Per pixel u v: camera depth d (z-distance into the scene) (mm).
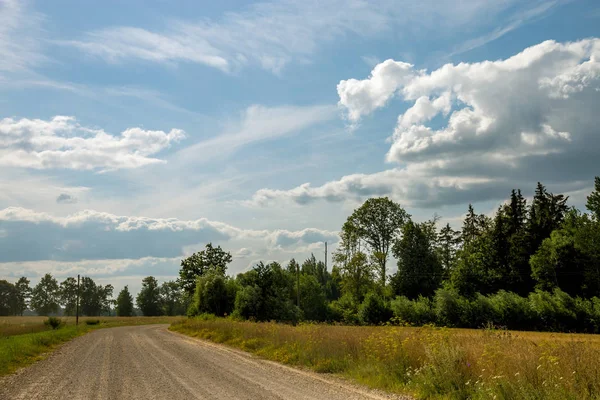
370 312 60406
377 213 74500
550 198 74375
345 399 10438
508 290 66375
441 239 90688
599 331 45531
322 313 72812
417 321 57531
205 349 24375
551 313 48000
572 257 59156
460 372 11141
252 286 56031
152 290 166500
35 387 12133
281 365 17188
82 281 183750
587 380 8914
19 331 44406
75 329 46031
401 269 72062
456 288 66188
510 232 72438
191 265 82938
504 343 12680
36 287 177125
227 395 10734
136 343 29375
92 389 11625
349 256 73062
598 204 62781
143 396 10602
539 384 9328
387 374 12859
